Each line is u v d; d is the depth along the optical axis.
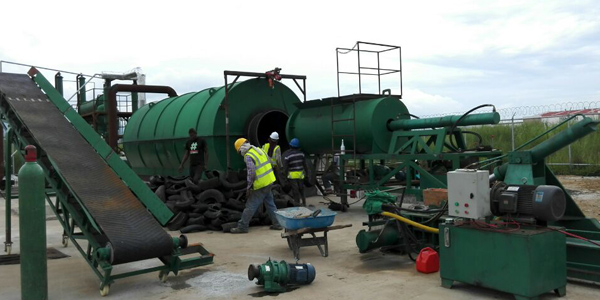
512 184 5.88
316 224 7.23
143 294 5.74
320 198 14.81
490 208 5.62
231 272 6.69
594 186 15.29
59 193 6.51
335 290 5.74
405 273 6.41
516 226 5.43
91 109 22.33
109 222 5.72
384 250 7.55
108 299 5.58
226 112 12.60
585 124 5.83
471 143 22.39
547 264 5.11
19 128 7.56
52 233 9.95
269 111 13.62
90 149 7.09
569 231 6.38
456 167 9.77
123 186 6.48
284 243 8.60
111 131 18.52
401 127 11.11
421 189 10.43
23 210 5.12
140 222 5.95
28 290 5.14
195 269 6.87
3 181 18.19
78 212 6.31
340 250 7.86
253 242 8.77
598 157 19.09
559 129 19.44
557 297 5.27
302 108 13.22
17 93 7.93
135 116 18.47
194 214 10.41
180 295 5.68
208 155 13.41
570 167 19.19
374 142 11.20
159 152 15.84
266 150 12.27
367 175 12.22
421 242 7.14
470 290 5.61
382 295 5.50
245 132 13.67
